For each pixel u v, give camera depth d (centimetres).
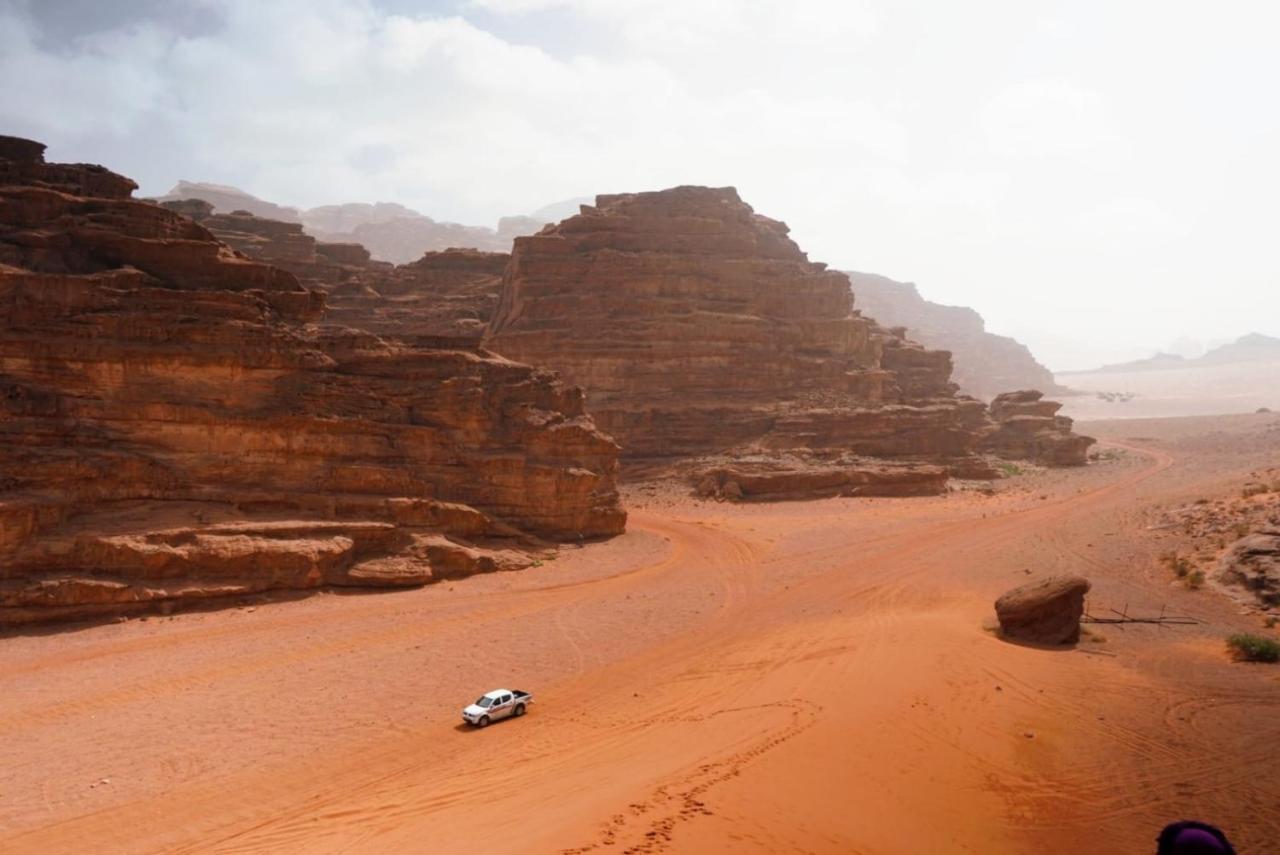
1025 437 11488
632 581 5022
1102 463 10875
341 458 4938
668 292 9825
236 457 4641
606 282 9750
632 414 9106
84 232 5038
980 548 5862
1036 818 2005
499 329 10056
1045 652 3503
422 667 3394
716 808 1736
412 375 5441
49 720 2791
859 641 3519
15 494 3981
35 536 3909
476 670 3366
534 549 5459
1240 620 4122
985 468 9762
